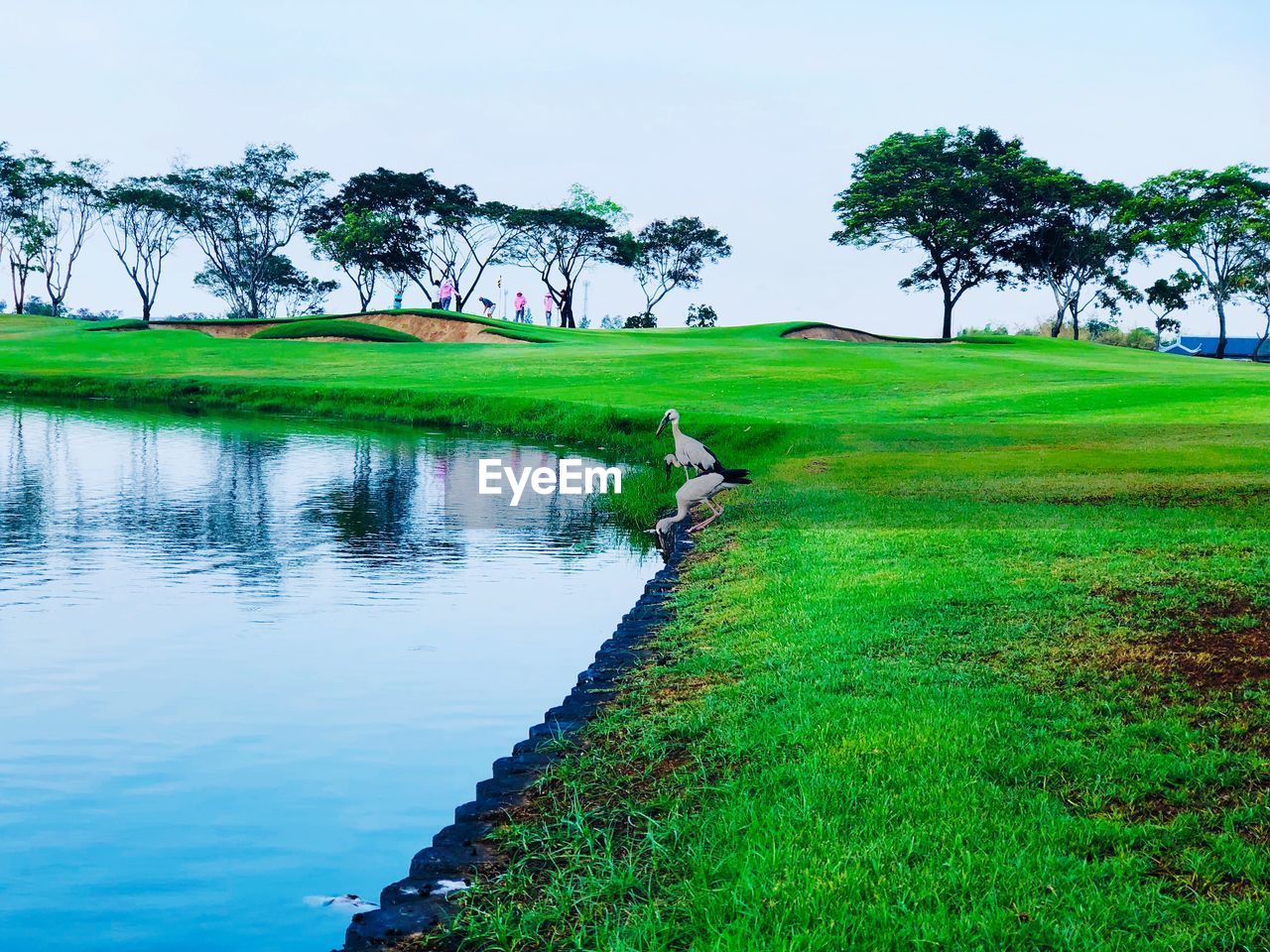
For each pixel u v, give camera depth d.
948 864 5.75
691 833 6.59
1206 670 9.09
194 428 39.53
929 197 93.50
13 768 9.46
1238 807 6.53
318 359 61.56
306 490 26.47
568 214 109.12
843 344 69.75
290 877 7.51
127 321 80.19
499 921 5.80
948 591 12.03
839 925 5.25
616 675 10.77
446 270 116.38
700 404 40.47
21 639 13.57
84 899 7.15
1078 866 5.77
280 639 13.63
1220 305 94.38
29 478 27.78
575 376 51.34
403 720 10.67
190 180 114.19
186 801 8.72
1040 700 8.48
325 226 117.00
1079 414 35.59
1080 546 14.12
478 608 15.30
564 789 7.74
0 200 110.62
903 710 8.28
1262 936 5.12
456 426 42.00
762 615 12.04
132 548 19.39
